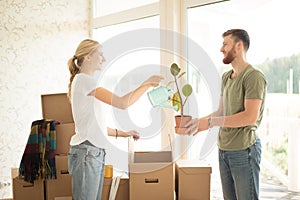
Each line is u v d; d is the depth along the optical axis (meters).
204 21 2.74
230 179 2.12
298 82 2.22
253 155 1.98
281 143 2.36
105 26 3.56
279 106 2.33
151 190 2.31
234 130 2.01
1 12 3.08
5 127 3.14
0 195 3.10
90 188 2.08
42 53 3.37
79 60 2.09
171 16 2.78
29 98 3.29
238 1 2.52
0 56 3.09
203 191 2.33
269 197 2.45
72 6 3.58
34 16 3.30
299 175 2.29
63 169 2.63
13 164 3.19
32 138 2.58
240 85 1.97
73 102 2.05
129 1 3.34
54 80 3.46
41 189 2.63
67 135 2.64
